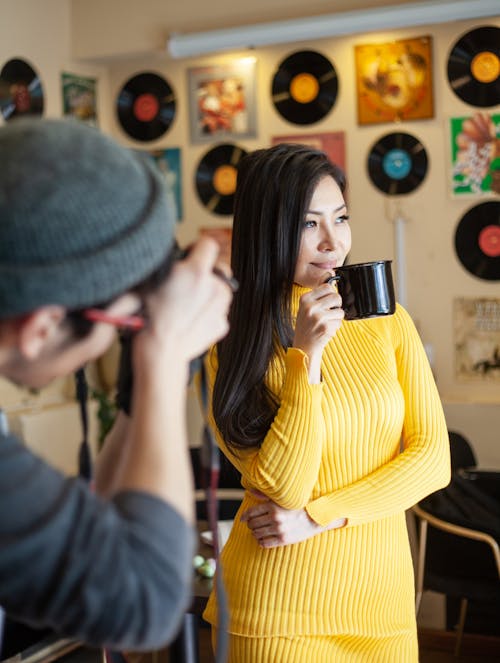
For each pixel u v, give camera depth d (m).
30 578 0.71
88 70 4.94
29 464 0.74
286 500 1.61
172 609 0.75
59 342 0.76
